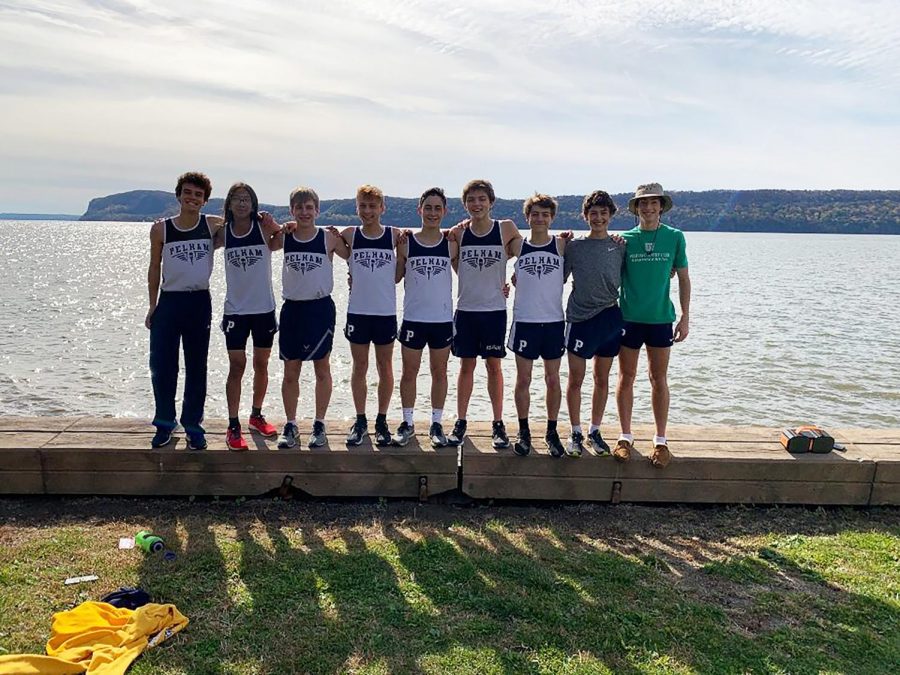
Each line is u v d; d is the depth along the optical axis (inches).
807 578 175.9
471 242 211.9
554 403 215.5
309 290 209.0
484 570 175.0
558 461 217.0
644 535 200.8
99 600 154.8
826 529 207.2
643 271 210.1
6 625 143.3
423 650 139.8
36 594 155.9
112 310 1013.2
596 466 217.9
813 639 148.6
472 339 216.4
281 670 131.9
